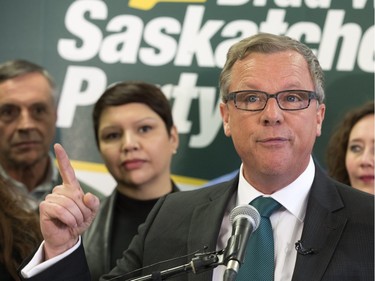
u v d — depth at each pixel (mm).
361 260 2160
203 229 2406
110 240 3449
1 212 2951
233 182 2502
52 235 2268
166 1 4145
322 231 2240
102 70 4184
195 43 4102
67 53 4219
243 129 2305
